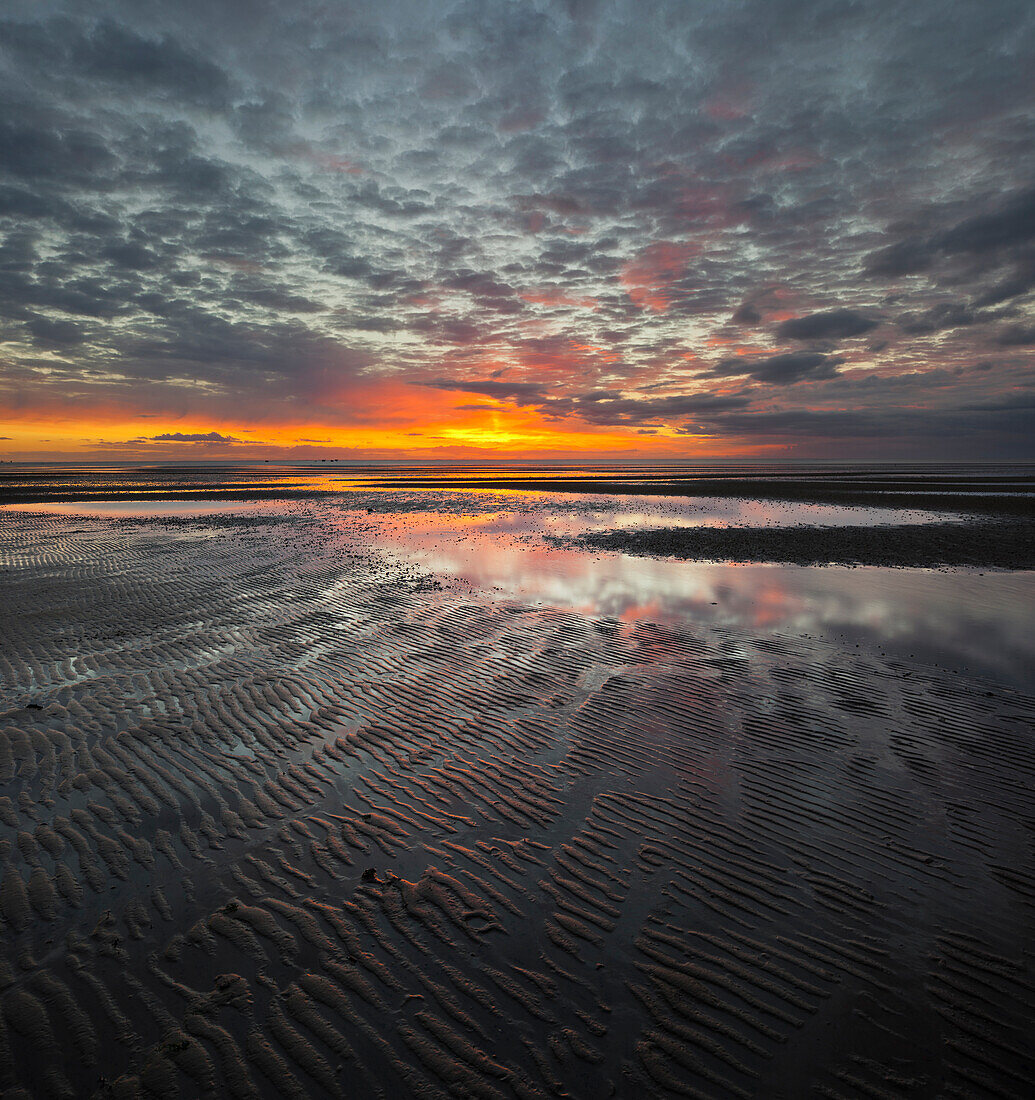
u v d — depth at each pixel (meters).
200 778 5.75
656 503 39.22
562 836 4.93
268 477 78.25
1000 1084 2.98
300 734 6.69
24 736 6.56
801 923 4.00
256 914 4.04
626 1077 3.01
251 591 13.66
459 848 4.77
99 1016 3.28
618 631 10.56
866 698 7.69
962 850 4.71
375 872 4.47
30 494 46.25
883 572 16.11
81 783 5.62
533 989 3.50
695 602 12.70
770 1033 3.24
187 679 8.29
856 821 5.11
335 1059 3.07
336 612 11.83
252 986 3.48
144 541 21.84
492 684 8.15
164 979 3.51
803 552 19.36
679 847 4.77
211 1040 3.16
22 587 14.05
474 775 5.86
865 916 4.05
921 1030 3.26
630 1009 3.38
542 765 6.05
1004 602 12.80
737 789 5.60
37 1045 3.11
